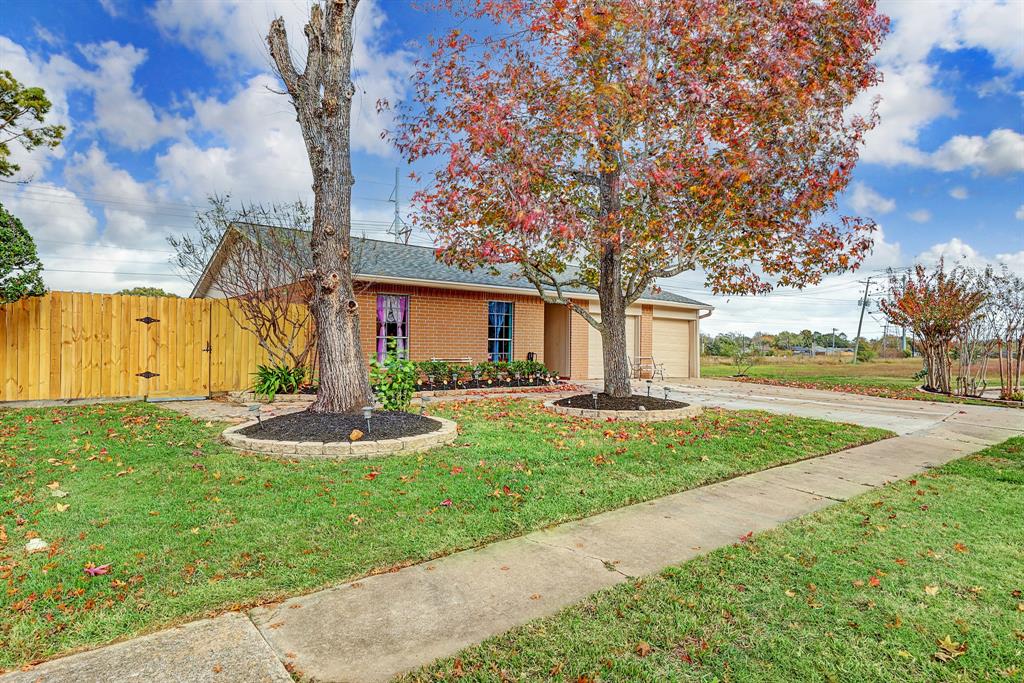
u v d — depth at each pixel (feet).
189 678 7.53
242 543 12.10
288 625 8.99
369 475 17.40
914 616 9.43
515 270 53.93
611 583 10.68
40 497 14.83
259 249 35.53
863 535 13.38
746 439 24.90
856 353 118.83
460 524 13.70
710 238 28.84
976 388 51.03
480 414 29.76
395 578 10.84
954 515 15.02
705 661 8.07
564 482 17.52
